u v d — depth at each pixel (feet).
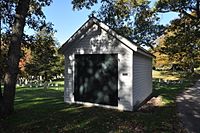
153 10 80.33
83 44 45.78
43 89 75.36
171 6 76.48
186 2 74.02
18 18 34.58
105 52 43.24
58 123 30.76
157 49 113.50
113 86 42.19
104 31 43.27
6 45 44.52
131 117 34.86
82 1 48.24
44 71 105.09
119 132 27.27
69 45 46.96
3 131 27.30
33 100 49.75
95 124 30.53
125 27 108.68
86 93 45.09
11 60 34.37
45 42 56.39
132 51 40.55
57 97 55.11
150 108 42.65
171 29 83.05
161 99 53.31
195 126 30.37
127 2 83.61
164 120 33.12
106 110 40.11
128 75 40.86
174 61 143.13
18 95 58.95
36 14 47.73
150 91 62.49
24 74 100.42
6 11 41.16
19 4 34.88
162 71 175.63
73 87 46.75
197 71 170.91
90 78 44.75
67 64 47.70
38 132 26.94
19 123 30.50
